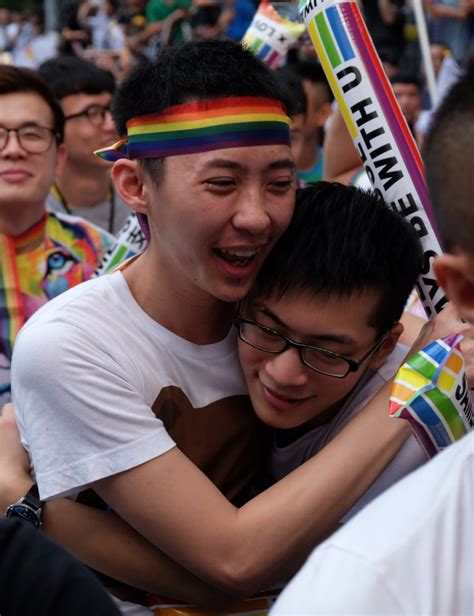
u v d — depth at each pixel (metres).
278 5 2.49
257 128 1.43
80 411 1.49
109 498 1.51
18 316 2.61
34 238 2.66
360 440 1.50
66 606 1.00
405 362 1.50
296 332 1.51
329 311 1.49
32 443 1.55
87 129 3.53
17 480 1.67
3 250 2.62
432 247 1.61
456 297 0.96
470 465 0.93
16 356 1.56
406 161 1.63
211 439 1.63
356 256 1.49
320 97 3.83
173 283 1.55
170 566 1.56
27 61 10.02
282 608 0.93
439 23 5.86
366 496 1.62
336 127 2.94
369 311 1.52
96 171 3.58
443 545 0.90
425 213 1.62
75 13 9.02
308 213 1.55
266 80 1.46
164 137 1.45
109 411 1.49
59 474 1.51
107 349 1.53
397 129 1.64
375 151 1.65
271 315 1.51
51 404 1.51
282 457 1.71
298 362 1.51
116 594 1.67
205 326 1.60
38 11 10.38
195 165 1.42
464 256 0.93
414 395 1.43
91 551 1.59
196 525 1.45
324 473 1.47
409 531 0.91
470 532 0.90
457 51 5.70
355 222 1.52
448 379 1.45
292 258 1.49
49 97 2.64
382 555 0.90
